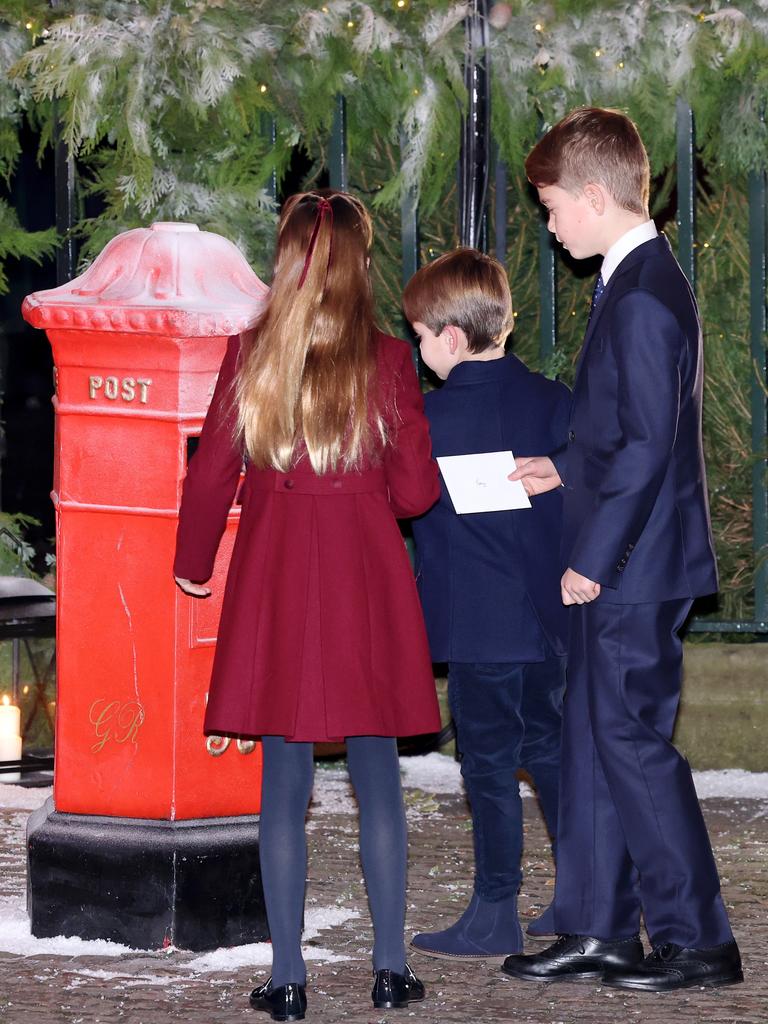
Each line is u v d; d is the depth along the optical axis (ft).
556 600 16.93
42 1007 15.37
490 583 16.83
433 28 24.93
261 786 16.01
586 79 25.29
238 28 24.50
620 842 16.25
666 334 15.34
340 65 25.09
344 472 15.20
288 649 14.98
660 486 15.40
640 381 15.28
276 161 26.50
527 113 25.89
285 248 15.20
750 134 25.70
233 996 15.71
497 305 17.04
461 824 23.11
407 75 25.29
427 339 17.33
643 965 16.05
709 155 26.58
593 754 16.17
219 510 15.40
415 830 22.75
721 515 27.84
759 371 26.45
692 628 26.73
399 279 28.22
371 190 28.43
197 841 17.13
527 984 16.21
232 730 14.99
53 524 40.14
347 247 15.12
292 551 15.10
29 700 27.45
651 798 15.85
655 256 15.81
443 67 25.38
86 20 24.17
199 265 17.39
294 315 14.94
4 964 16.65
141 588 17.17
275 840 15.33
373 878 15.39
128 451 17.04
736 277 27.53
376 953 15.46
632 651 15.85
